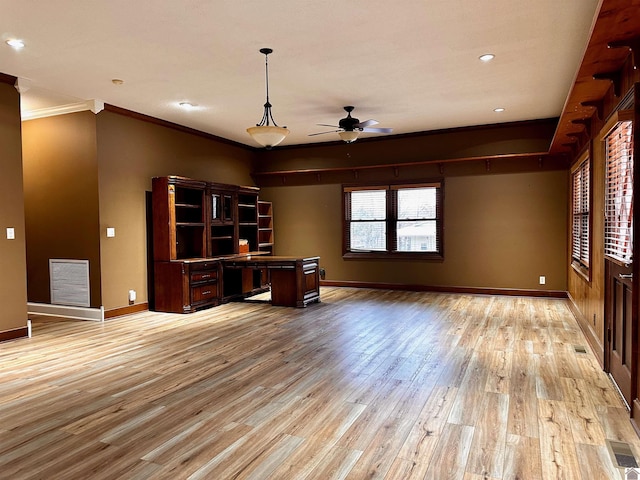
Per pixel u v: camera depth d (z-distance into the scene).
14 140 4.88
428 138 7.89
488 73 4.85
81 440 2.55
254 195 8.33
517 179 7.36
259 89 5.36
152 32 3.74
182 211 7.06
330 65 4.55
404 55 4.30
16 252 4.90
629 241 2.96
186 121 6.97
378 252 8.41
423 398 3.13
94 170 5.81
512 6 3.35
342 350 4.34
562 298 7.14
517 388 3.29
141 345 4.59
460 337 4.80
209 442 2.52
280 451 2.41
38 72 4.70
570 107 4.09
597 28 2.43
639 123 2.50
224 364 3.94
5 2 3.20
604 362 3.61
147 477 2.16
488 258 7.59
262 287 8.07
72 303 6.05
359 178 8.52
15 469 2.25
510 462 2.27
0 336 4.72
